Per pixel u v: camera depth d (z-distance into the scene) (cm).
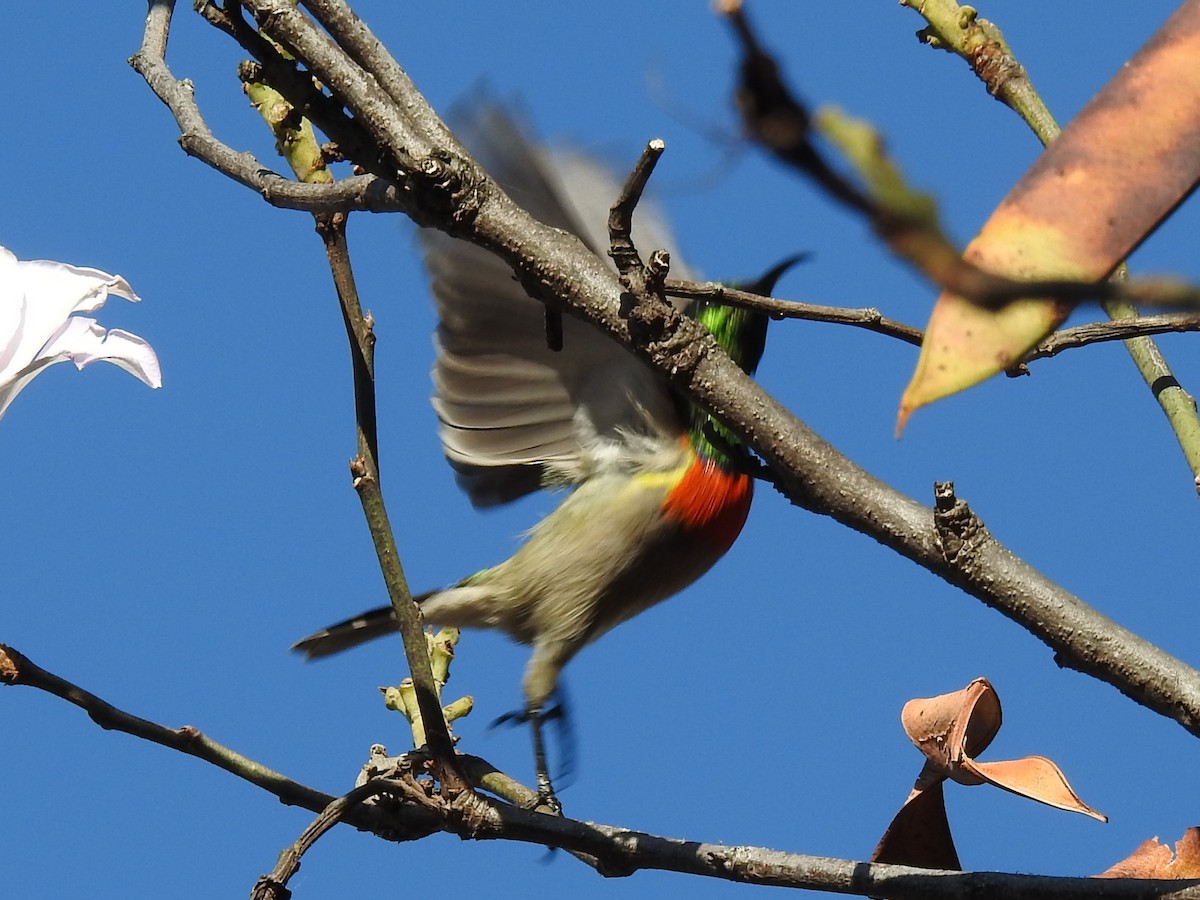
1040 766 425
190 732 481
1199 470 494
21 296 414
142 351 432
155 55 546
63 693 466
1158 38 202
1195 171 190
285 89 406
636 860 454
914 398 191
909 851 451
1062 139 198
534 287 395
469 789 469
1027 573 367
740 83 123
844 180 123
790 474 377
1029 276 184
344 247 496
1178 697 361
